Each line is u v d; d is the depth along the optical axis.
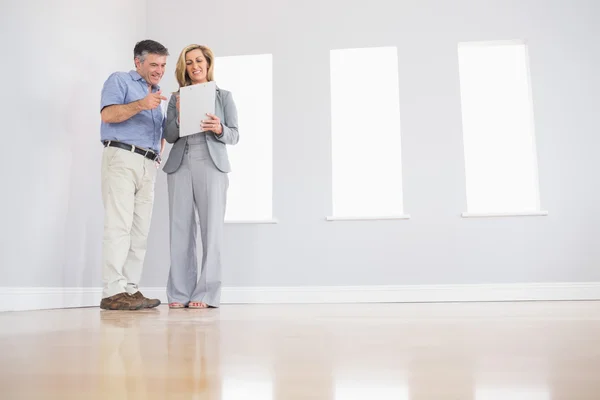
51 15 2.75
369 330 1.17
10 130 2.42
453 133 3.49
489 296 3.33
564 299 3.29
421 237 3.42
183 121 2.73
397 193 3.73
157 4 3.83
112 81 2.64
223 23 3.75
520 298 3.31
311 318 1.68
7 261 2.38
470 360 0.63
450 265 3.39
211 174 2.77
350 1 3.67
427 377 0.50
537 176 3.43
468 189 3.76
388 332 1.11
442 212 3.43
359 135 3.79
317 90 3.61
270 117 3.86
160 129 2.85
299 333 1.10
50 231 2.70
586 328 1.16
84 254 3.00
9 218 2.40
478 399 0.39
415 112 3.52
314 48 3.65
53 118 2.74
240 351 0.77
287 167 3.56
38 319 1.73
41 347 0.85
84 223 3.01
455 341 0.89
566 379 0.48
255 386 0.46
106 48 3.30
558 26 3.52
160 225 3.57
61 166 2.80
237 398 0.41
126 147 2.62
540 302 3.00
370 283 3.42
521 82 3.85
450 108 3.51
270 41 3.69
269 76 3.89
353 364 0.61
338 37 3.65
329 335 1.05
